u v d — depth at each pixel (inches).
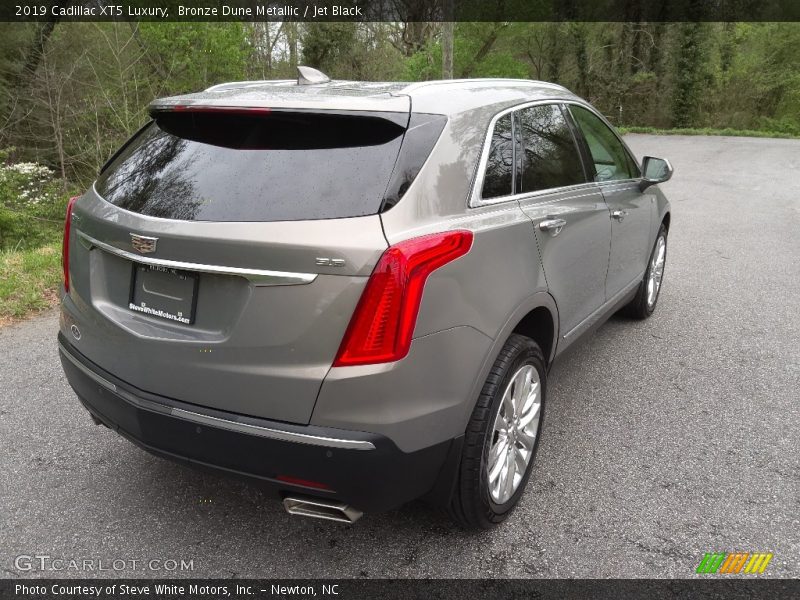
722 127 1747.0
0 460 126.7
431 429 89.6
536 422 115.7
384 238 82.4
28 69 722.8
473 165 100.0
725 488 121.0
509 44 1152.8
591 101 1626.5
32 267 243.0
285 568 100.2
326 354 82.2
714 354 184.9
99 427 140.4
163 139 102.2
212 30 745.6
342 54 1123.3
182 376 89.4
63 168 700.7
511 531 108.7
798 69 1787.6
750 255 306.2
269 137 92.7
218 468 90.0
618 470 126.7
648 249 193.3
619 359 180.7
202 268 85.4
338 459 83.2
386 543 105.8
